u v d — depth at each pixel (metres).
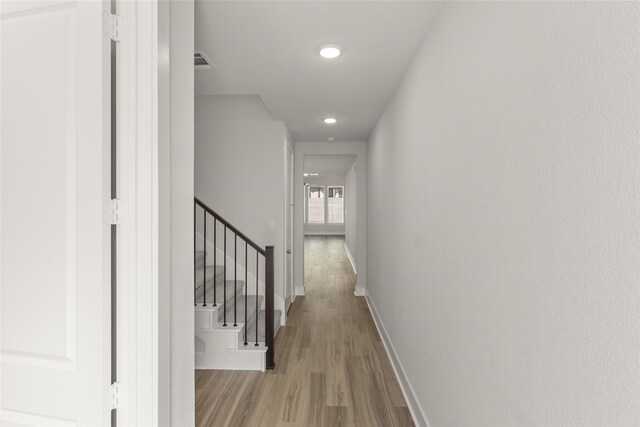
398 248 3.23
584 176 0.87
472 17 1.54
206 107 4.48
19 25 1.43
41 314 1.41
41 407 1.41
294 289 5.95
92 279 1.35
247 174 4.62
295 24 2.15
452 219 1.82
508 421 1.25
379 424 2.50
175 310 1.64
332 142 6.06
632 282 0.74
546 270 1.03
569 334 0.93
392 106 3.49
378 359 3.58
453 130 1.79
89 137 1.35
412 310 2.68
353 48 2.47
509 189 1.24
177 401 1.65
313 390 2.96
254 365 3.32
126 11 1.42
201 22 2.13
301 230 6.11
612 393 0.79
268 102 3.72
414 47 2.45
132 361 1.43
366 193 6.04
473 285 1.56
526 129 1.13
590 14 0.85
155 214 1.44
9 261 1.43
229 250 4.64
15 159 1.42
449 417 1.86
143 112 1.43
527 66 1.12
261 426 2.47
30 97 1.41
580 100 0.89
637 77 0.72
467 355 1.62
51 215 1.39
